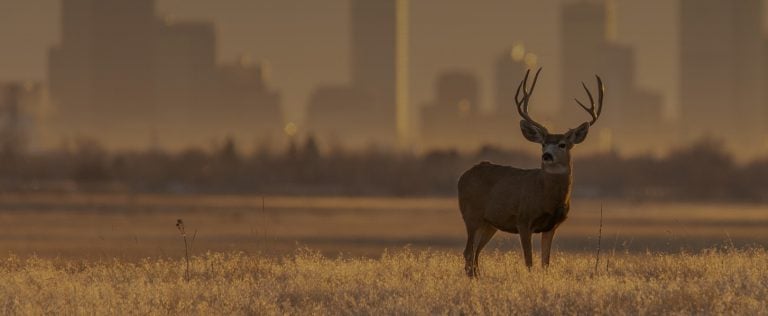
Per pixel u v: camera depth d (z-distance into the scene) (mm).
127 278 93812
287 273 95438
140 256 141375
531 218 94188
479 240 99625
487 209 97250
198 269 99312
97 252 150750
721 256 102312
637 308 77312
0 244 167375
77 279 92125
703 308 78125
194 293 83938
